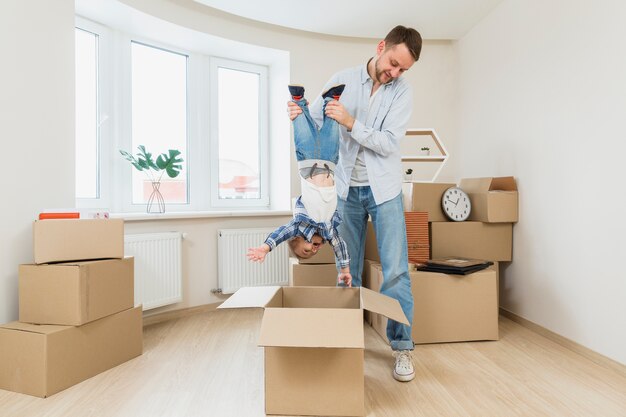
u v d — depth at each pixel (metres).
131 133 2.83
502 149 2.78
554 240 2.27
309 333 1.27
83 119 2.59
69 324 1.66
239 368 1.86
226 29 2.96
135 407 1.48
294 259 2.86
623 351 1.81
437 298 2.22
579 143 2.07
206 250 2.97
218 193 3.31
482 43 3.02
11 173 1.81
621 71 1.81
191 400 1.54
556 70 2.24
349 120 1.56
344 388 1.39
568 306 2.16
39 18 1.93
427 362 1.94
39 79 1.93
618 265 1.84
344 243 1.68
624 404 1.51
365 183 1.79
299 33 3.27
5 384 1.61
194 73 3.18
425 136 3.46
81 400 1.53
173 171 2.71
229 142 3.40
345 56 3.38
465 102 3.29
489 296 2.26
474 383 1.70
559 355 2.04
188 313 2.86
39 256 1.68
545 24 2.33
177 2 2.71
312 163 1.48
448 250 2.59
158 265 2.59
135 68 2.88
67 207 2.09
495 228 2.63
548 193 2.32
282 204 3.43
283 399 1.41
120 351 1.90
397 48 1.57
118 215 2.46
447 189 2.66
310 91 3.30
